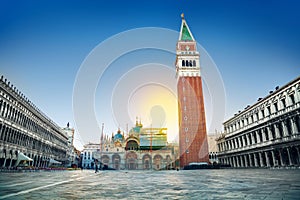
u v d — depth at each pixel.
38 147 69.25
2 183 15.62
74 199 8.50
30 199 8.45
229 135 77.56
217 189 11.21
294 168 43.59
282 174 24.73
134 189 11.84
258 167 58.34
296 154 45.28
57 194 9.90
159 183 15.62
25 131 59.81
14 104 53.62
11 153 51.88
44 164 74.62
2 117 47.75
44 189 11.85
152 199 8.38
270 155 54.34
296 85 45.16
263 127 56.62
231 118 76.81
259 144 58.69
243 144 68.19
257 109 60.50
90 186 13.63
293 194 8.89
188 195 9.30
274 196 8.48
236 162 73.12
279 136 50.47
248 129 64.44
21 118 57.78
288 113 46.88
